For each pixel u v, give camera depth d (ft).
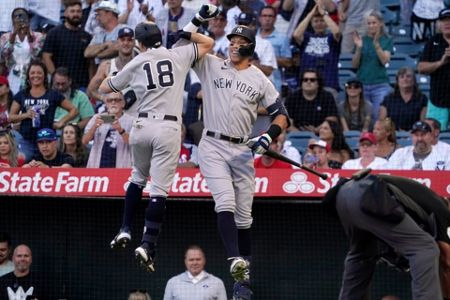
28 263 136.15
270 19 159.33
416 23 166.30
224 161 94.48
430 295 70.59
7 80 154.30
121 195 128.16
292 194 126.21
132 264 141.38
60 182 129.90
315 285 138.00
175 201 139.23
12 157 139.33
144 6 162.81
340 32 159.43
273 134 93.56
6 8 167.32
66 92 150.92
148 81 93.66
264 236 138.72
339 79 159.94
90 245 141.59
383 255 77.87
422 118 149.38
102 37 159.94
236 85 94.89
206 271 139.44
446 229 74.02
